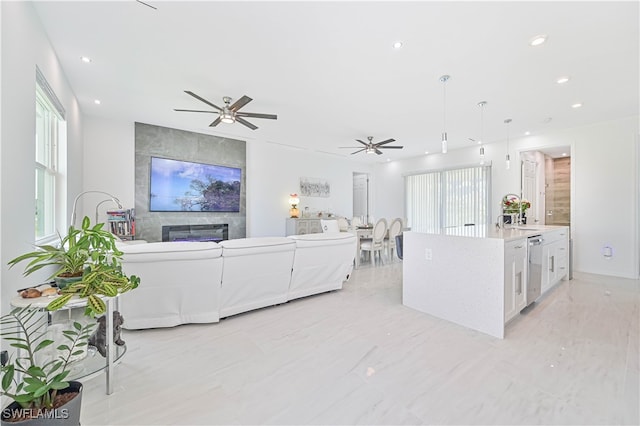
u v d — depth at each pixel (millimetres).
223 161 6352
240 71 3148
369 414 1562
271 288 3164
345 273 3895
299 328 2697
